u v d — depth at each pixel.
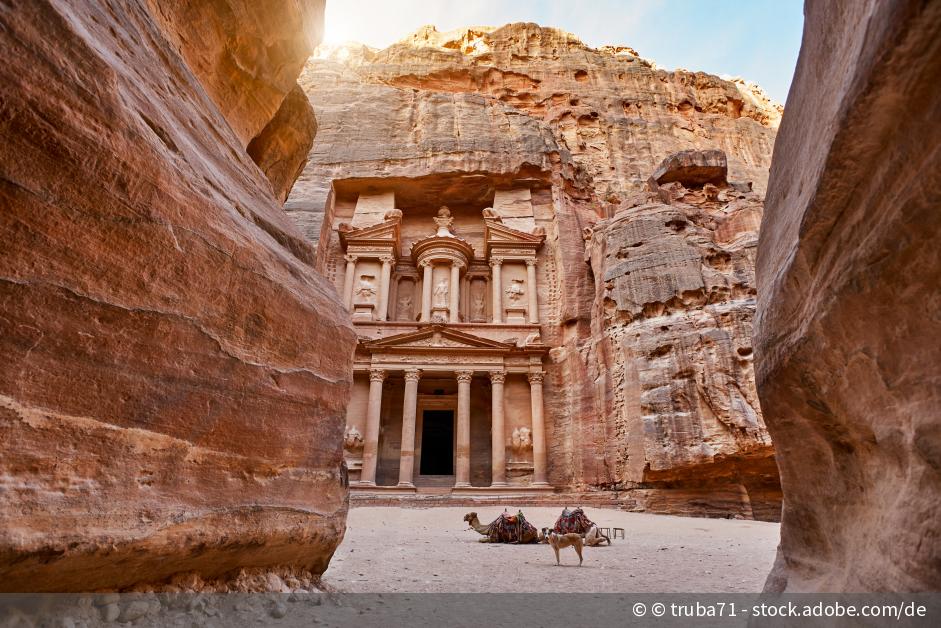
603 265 27.09
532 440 28.17
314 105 39.81
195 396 4.02
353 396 29.19
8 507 2.68
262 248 5.17
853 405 2.96
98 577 3.34
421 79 48.09
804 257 3.03
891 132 2.17
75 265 3.13
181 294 3.92
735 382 20.11
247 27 7.63
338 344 6.25
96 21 3.90
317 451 5.62
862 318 2.59
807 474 3.83
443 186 36.22
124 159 3.40
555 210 34.50
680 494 20.56
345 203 36.81
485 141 36.41
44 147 2.92
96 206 3.24
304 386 5.47
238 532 4.33
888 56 1.97
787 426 3.93
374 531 13.74
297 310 5.47
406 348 29.11
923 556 2.19
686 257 23.69
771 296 3.79
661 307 23.14
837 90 2.69
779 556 4.38
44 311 2.95
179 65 5.55
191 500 3.93
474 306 34.31
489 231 34.25
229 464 4.37
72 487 3.04
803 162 3.39
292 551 5.18
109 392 3.33
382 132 37.81
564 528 11.42
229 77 7.86
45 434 2.93
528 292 32.84
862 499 3.16
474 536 13.33
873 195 2.33
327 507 5.68
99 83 3.26
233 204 5.15
